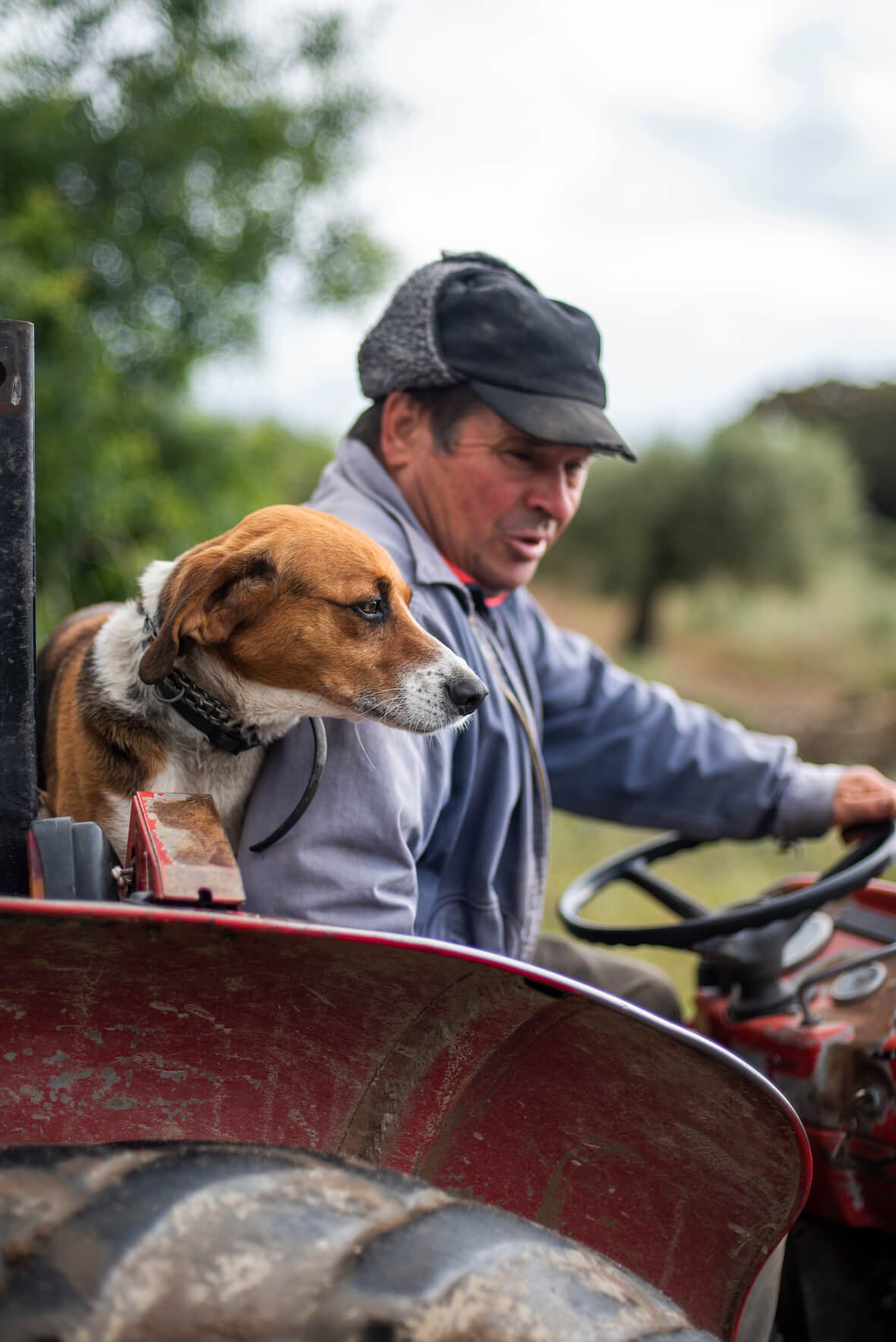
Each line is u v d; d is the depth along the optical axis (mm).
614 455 2314
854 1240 2000
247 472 9328
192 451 9023
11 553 1404
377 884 1802
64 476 7008
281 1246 972
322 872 1794
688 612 18312
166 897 1200
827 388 26734
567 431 2170
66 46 9242
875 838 2455
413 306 2289
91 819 2062
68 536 7156
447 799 2090
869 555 20547
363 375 2396
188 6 9508
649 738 2666
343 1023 1266
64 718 2182
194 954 1120
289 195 10000
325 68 9953
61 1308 884
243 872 1868
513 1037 1319
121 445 7570
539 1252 1075
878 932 2295
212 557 1984
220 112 9500
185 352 9359
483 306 2230
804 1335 2000
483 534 2320
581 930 2344
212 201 9758
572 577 18984
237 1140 1273
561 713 2666
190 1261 938
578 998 1229
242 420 9891
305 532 2041
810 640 17141
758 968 2076
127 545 7730
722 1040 2102
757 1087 1276
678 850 2818
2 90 8930
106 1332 879
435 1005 1257
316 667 2000
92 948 1072
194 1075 1252
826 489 18391
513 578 2383
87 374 7371
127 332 9141
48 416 7066
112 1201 972
